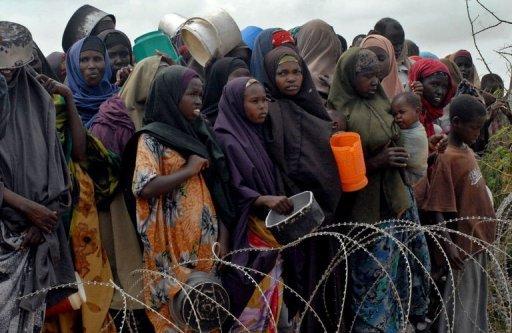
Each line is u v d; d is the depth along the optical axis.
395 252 4.78
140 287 4.27
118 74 5.14
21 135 3.91
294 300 4.61
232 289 4.35
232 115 4.51
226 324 4.38
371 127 4.75
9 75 3.93
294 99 4.71
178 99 4.26
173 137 4.23
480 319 5.21
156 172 4.16
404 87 6.68
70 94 4.21
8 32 3.89
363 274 4.74
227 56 5.97
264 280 4.39
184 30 6.00
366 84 4.82
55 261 3.95
